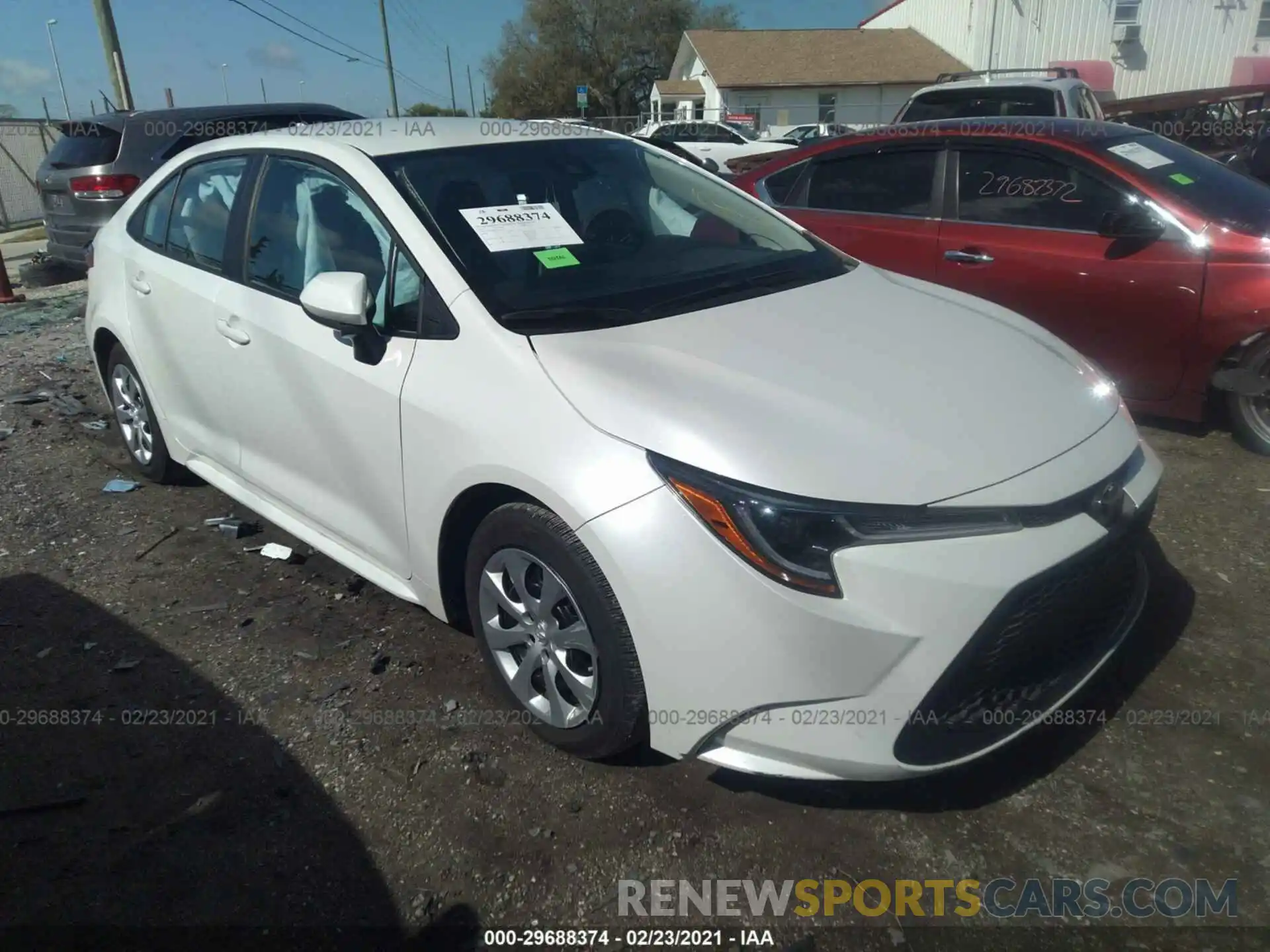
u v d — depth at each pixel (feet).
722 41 122.31
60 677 9.95
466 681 9.73
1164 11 91.61
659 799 8.12
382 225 9.58
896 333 9.18
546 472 7.63
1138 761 8.38
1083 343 15.52
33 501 14.28
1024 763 8.42
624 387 7.76
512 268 9.26
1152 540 12.09
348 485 9.98
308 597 11.44
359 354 9.34
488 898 7.24
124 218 13.99
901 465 7.21
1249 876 7.23
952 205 16.71
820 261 11.12
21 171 65.36
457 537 9.04
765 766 7.24
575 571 7.67
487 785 8.30
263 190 11.19
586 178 10.96
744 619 6.93
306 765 8.61
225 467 12.35
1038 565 7.10
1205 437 15.31
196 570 12.14
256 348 10.69
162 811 8.12
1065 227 15.53
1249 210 14.61
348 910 7.16
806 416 7.54
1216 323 14.07
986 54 102.01
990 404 8.05
